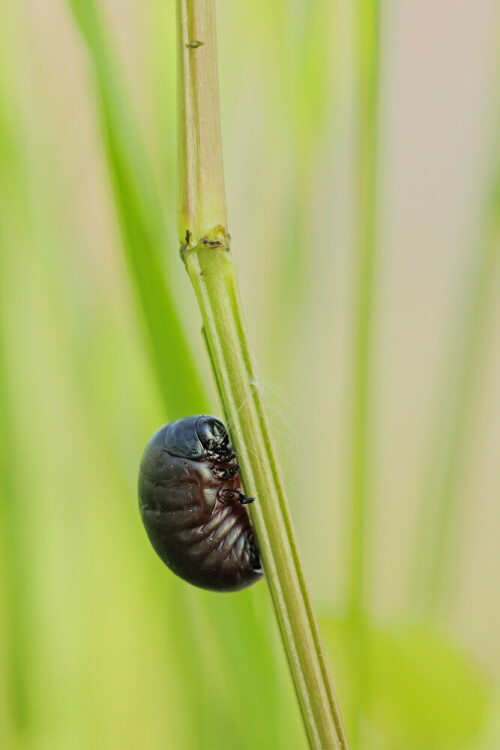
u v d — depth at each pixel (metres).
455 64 0.20
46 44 0.20
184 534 0.19
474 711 0.20
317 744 0.18
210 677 0.20
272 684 0.19
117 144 0.19
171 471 0.19
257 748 0.19
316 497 0.20
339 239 0.20
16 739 0.20
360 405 0.19
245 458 0.18
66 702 0.20
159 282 0.19
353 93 0.20
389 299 0.21
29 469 0.20
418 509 0.20
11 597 0.20
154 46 0.20
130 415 0.20
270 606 0.20
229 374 0.18
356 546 0.19
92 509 0.20
